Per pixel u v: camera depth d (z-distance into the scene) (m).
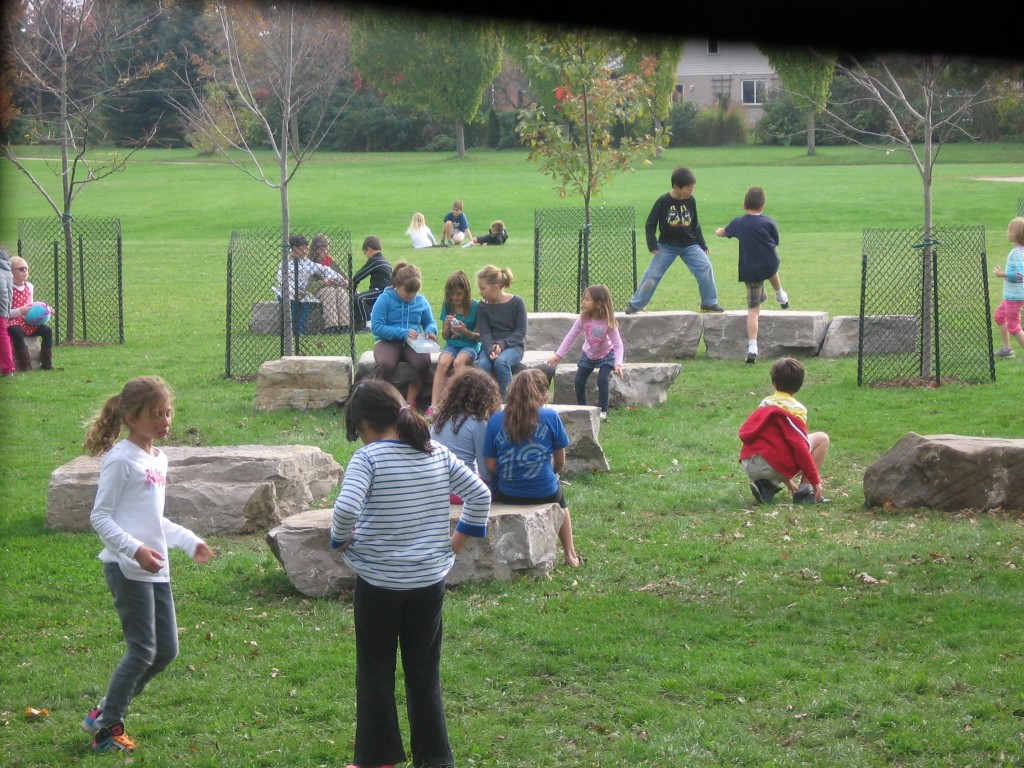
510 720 5.48
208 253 29.20
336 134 79.69
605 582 7.33
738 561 7.64
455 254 28.52
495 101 80.00
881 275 21.86
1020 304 14.22
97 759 5.14
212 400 13.03
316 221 39.06
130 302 21.42
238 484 8.48
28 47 17.05
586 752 5.14
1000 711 5.34
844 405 12.23
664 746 5.12
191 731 5.43
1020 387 12.66
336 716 5.54
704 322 15.44
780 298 16.22
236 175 58.25
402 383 11.97
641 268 25.69
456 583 7.21
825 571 7.36
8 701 5.74
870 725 5.24
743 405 12.49
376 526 4.82
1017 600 6.74
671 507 9.01
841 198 40.91
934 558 7.52
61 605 7.11
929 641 6.19
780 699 5.54
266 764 5.10
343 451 10.73
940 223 33.34
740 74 70.06
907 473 8.62
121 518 5.09
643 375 12.49
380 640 4.88
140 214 41.28
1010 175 48.25
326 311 16.84
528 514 7.28
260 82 27.78
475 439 7.46
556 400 12.28
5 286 14.24
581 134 18.59
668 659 6.03
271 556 7.89
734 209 39.09
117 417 5.19
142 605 5.13
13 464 10.36
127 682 5.16
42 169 53.25
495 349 11.32
